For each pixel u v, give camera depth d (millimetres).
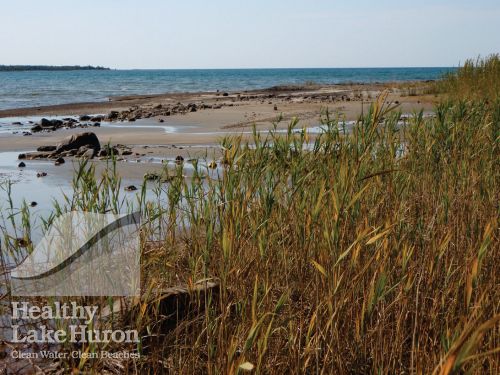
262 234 3432
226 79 84125
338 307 2816
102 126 15938
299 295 3598
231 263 3262
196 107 21859
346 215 3168
